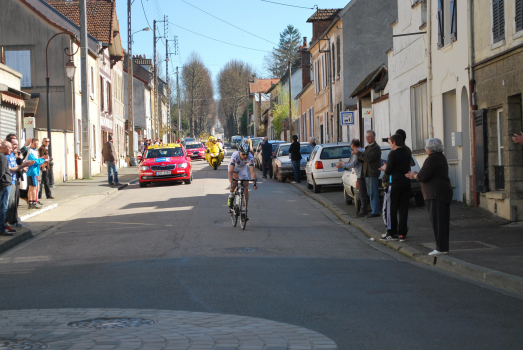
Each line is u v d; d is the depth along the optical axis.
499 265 8.21
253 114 112.19
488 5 13.50
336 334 5.30
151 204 18.73
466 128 15.22
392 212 11.09
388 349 4.87
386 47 34.75
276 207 17.38
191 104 108.06
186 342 5.00
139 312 6.19
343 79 34.84
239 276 8.10
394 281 7.74
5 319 5.94
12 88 21.61
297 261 9.34
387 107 23.84
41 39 30.22
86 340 5.06
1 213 12.32
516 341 5.07
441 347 4.92
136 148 53.91
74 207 18.64
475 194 14.39
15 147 14.65
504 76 12.77
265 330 5.42
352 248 10.75
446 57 16.14
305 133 51.72
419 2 18.55
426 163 9.39
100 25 38.19
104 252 10.70
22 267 9.57
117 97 46.22
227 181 27.17
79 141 31.38
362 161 14.36
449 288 7.29
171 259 9.65
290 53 107.06
